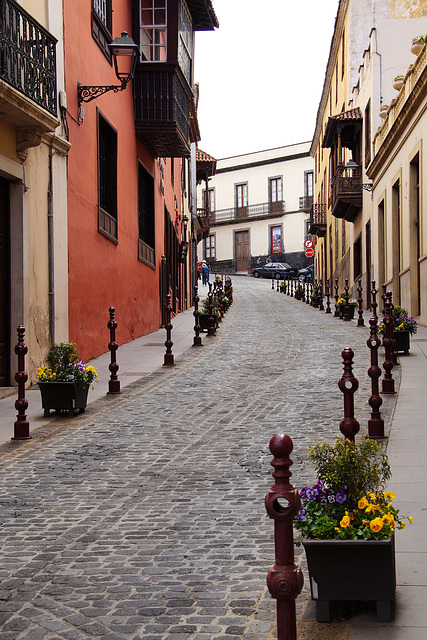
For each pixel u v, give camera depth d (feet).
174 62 62.34
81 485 21.70
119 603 13.51
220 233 234.58
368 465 13.76
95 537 17.19
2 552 16.34
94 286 51.34
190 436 28.09
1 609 13.43
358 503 12.67
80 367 32.89
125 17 60.80
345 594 12.28
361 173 97.19
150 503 19.77
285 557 10.04
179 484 21.54
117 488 21.30
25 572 15.17
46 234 42.09
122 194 59.57
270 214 217.56
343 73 116.88
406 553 14.96
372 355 25.85
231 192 229.25
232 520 18.15
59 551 16.33
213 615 12.88
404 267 69.72
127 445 26.81
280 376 42.47
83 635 12.30
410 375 38.86
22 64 35.99
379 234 84.33
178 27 62.69
